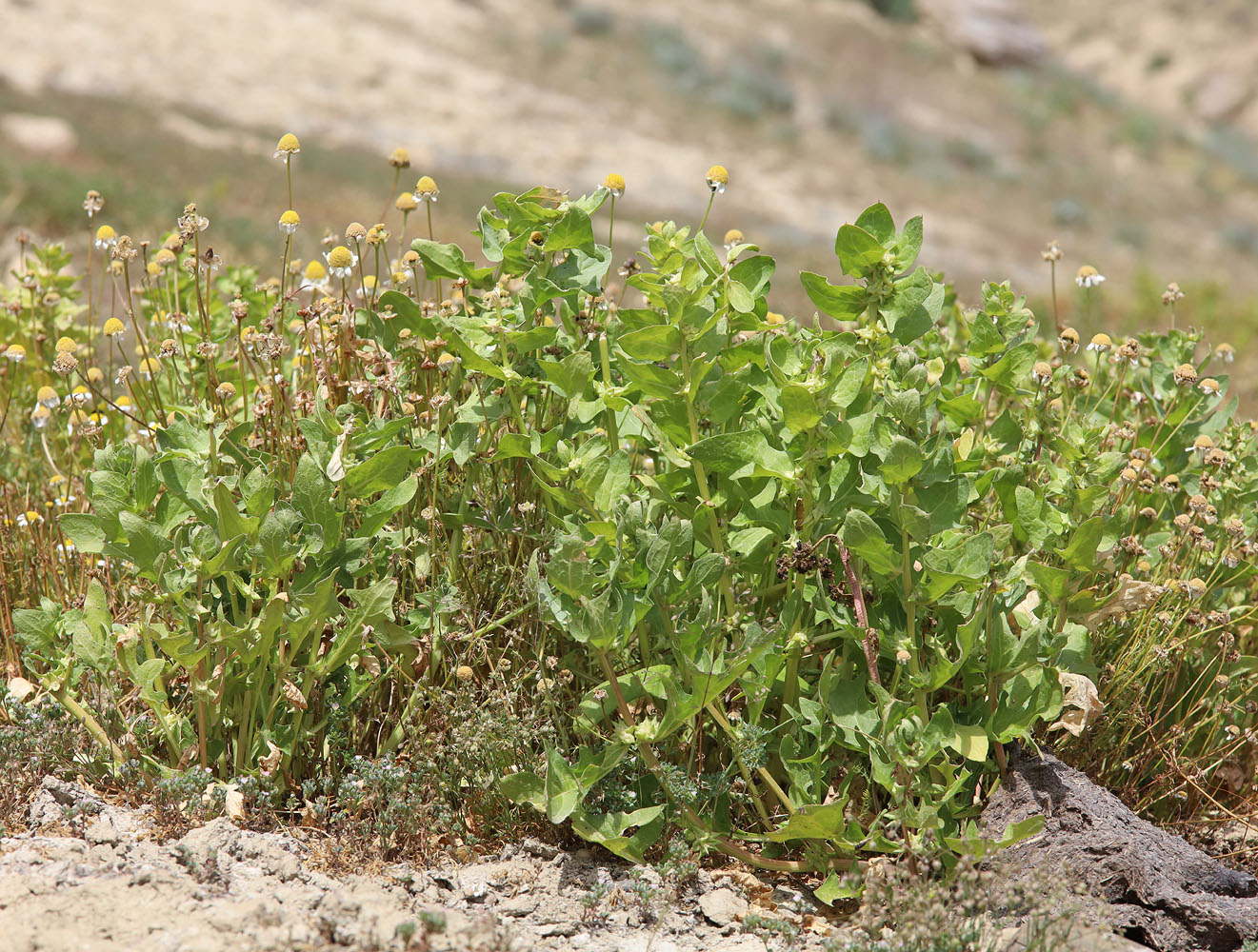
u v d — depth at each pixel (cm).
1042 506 279
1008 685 280
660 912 254
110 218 1088
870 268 285
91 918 221
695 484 293
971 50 4231
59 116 1697
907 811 254
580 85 2931
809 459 267
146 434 357
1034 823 249
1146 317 1230
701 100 3009
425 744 284
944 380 332
